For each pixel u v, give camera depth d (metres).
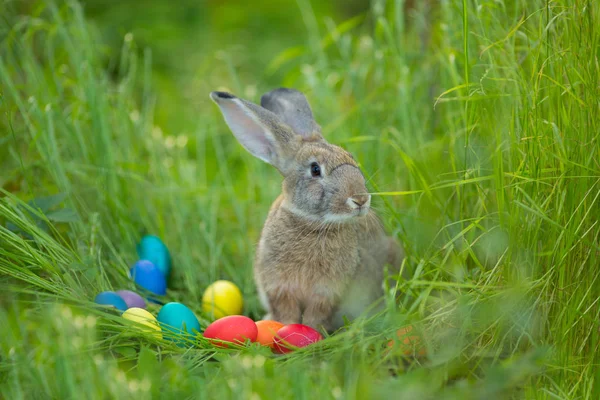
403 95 7.10
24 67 7.54
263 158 6.36
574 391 4.69
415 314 5.14
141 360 4.67
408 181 6.94
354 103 8.41
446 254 5.59
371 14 11.44
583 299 4.86
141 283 6.48
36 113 6.84
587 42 5.11
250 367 4.45
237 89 9.14
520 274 5.15
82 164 7.28
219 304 6.37
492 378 4.35
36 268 5.76
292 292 6.11
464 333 4.92
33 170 7.05
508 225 5.23
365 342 4.95
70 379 4.15
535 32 5.65
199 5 12.22
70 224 6.55
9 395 4.35
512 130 5.29
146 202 7.56
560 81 5.20
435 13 7.64
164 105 10.08
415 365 4.88
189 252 7.20
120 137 7.71
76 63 7.63
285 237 6.00
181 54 11.21
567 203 5.03
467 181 5.37
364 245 6.20
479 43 6.18
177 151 8.47
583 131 5.04
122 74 8.68
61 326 4.56
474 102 5.71
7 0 7.77
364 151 7.48
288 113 6.73
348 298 6.20
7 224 6.09
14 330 5.12
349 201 5.63
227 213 8.07
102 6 11.54
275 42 11.52
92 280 5.98
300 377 4.32
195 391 4.38
